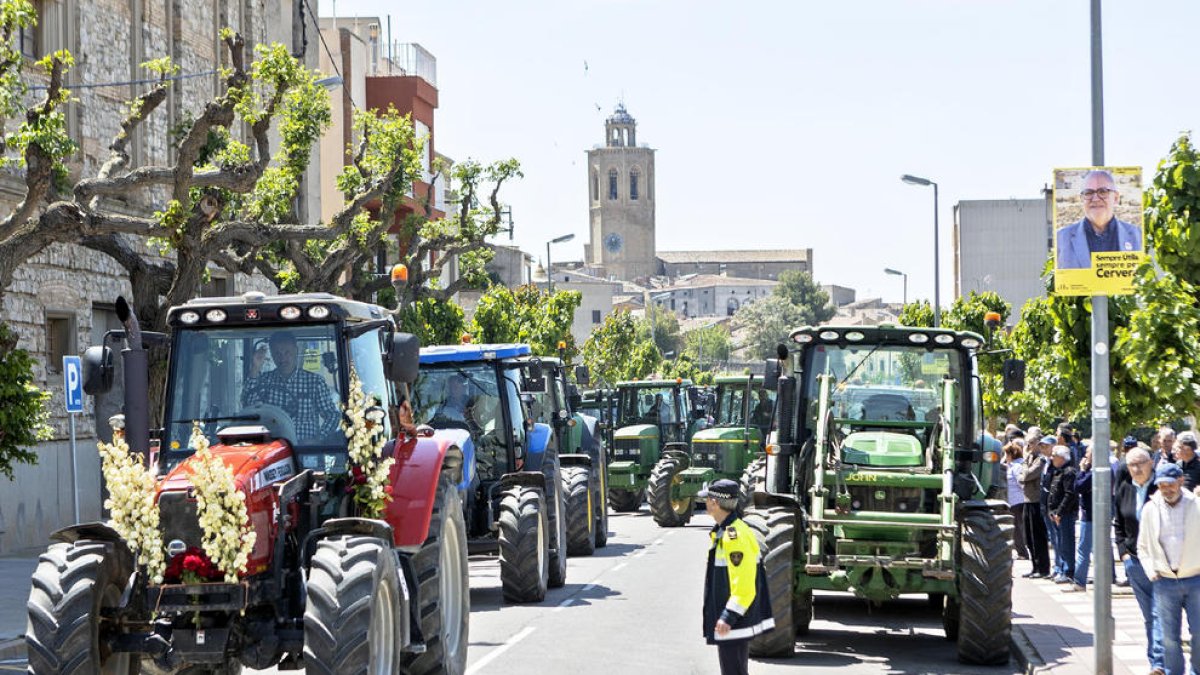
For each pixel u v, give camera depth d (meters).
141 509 14.77
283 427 16.41
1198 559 18.12
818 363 24.30
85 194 30.47
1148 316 25.97
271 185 39.69
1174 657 18.28
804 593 24.12
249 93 32.38
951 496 21.72
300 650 15.40
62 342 42.09
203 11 51.72
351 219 39.69
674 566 35.16
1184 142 27.42
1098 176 19.02
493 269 184.88
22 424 25.61
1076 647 21.97
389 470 17.25
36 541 39.81
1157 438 25.66
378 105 80.00
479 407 29.47
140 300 36.62
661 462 50.25
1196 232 27.05
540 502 28.36
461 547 19.86
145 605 15.18
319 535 15.61
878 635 24.59
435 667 18.05
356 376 16.55
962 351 24.08
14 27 26.05
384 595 15.58
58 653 14.39
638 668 20.69
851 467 22.69
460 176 55.97
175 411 16.44
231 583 14.67
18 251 28.56
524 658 21.50
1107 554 19.12
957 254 138.25
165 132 48.38
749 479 31.95
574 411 41.91
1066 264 19.08
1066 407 47.62
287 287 47.06
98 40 43.84
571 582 31.62
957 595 21.80
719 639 15.41
